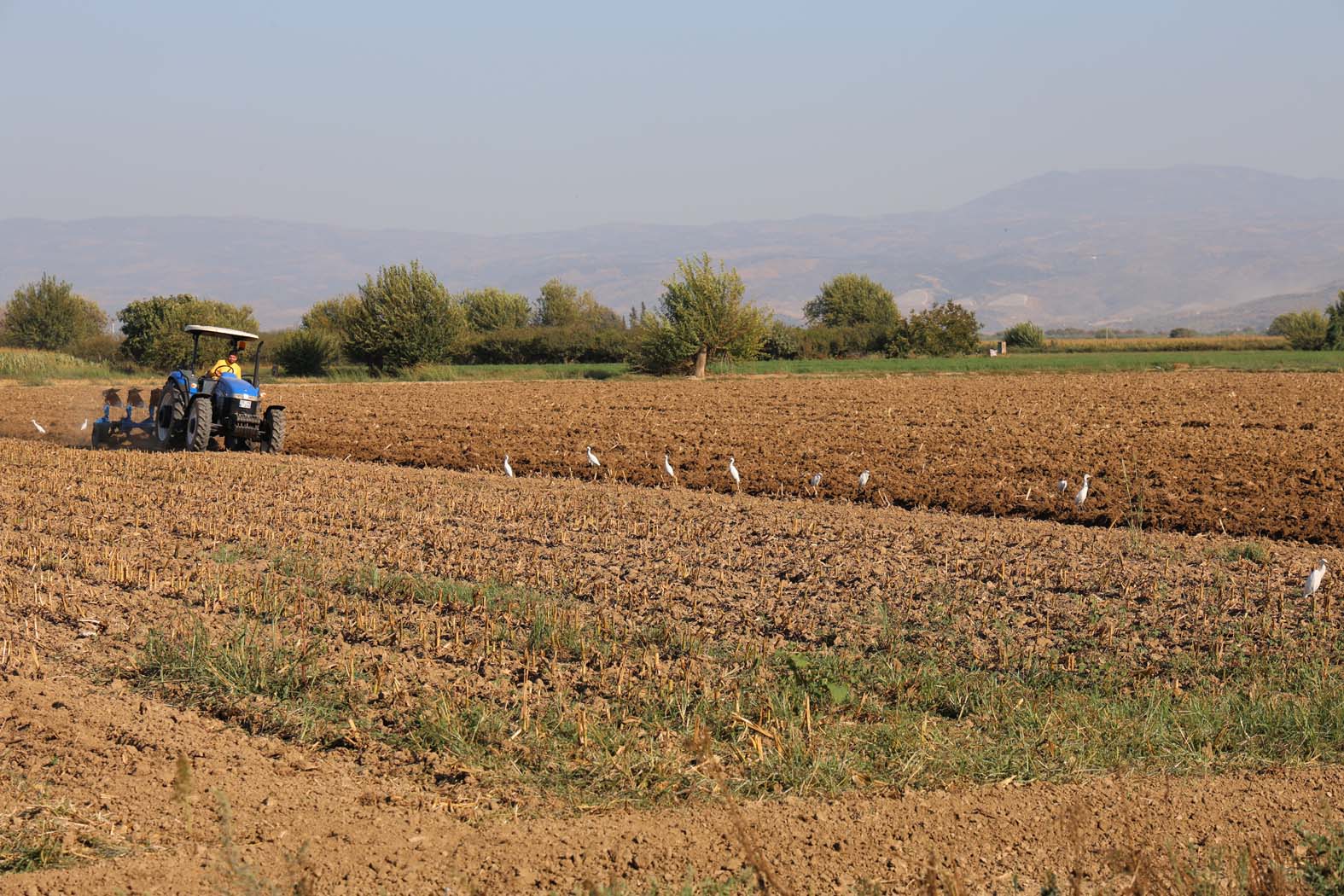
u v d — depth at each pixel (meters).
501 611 10.59
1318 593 11.62
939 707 8.43
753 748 7.42
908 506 18.28
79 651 9.40
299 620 10.27
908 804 6.75
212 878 5.67
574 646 9.53
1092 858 6.13
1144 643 9.98
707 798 6.77
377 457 24.67
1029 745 7.59
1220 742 7.71
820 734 7.60
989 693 8.53
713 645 9.70
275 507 16.50
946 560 13.16
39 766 7.06
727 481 20.45
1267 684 8.88
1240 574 12.55
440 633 9.96
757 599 11.26
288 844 6.11
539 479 20.89
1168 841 6.33
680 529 14.87
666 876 5.84
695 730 7.25
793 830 6.38
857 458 22.91
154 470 20.31
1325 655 9.48
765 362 69.38
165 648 9.23
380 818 6.46
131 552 13.10
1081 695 8.57
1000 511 17.45
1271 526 15.88
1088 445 24.48
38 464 20.95
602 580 11.88
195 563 12.61
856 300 109.69
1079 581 12.12
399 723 7.89
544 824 6.42
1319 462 21.69
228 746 7.52
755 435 27.33
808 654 9.41
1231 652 9.66
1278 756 7.59
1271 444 24.53
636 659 9.26
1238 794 6.96
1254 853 6.17
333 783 6.97
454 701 8.21
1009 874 5.95
